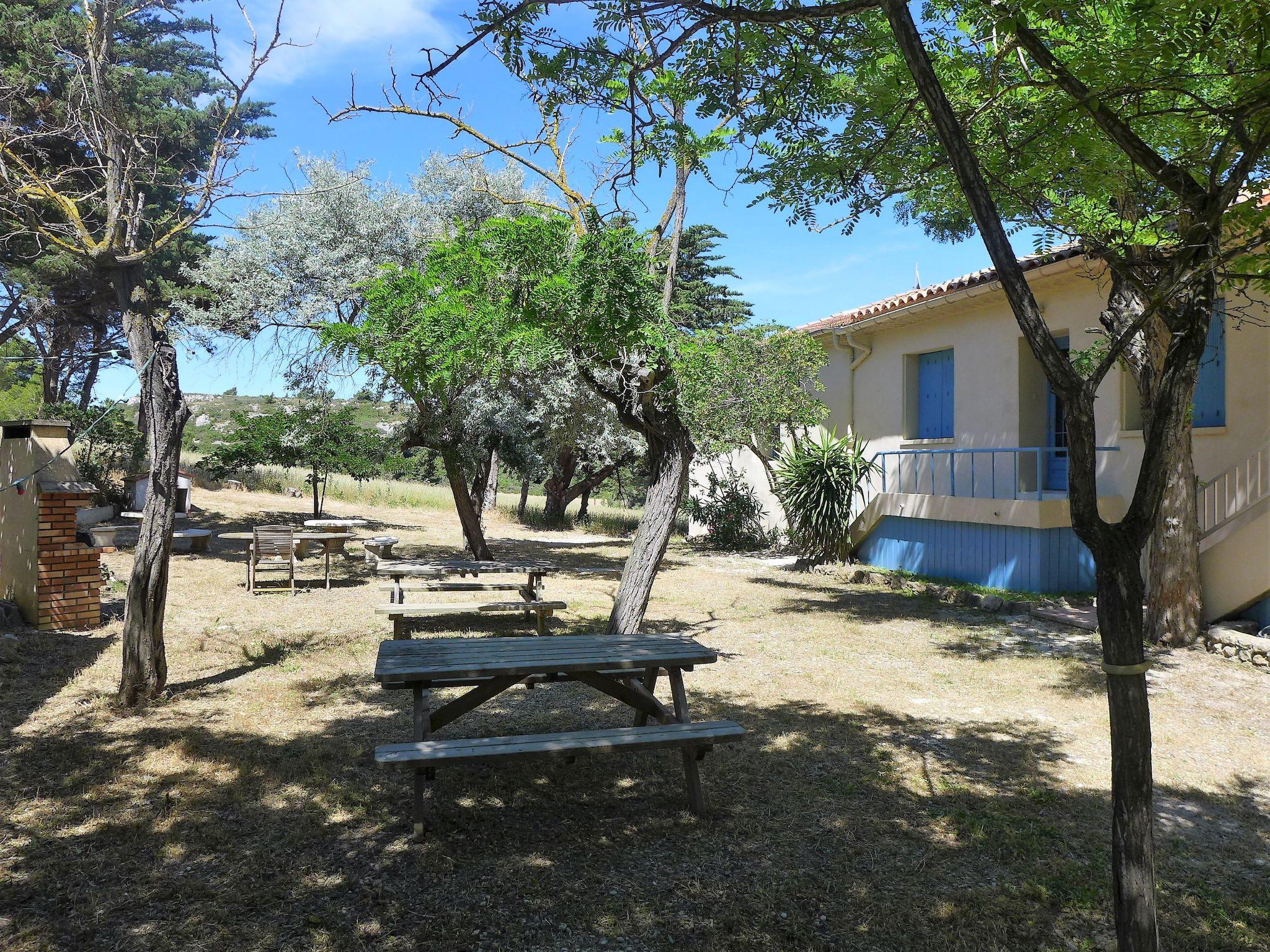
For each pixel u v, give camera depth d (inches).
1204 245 91.3
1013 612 379.2
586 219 213.5
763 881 129.5
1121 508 389.7
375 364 462.3
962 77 175.5
